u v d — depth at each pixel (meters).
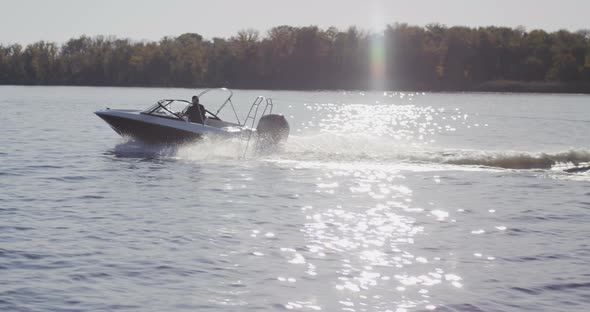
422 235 12.67
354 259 11.03
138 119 22.53
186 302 9.08
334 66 118.75
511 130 38.81
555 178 19.06
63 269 10.25
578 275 10.35
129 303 9.00
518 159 20.84
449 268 10.66
